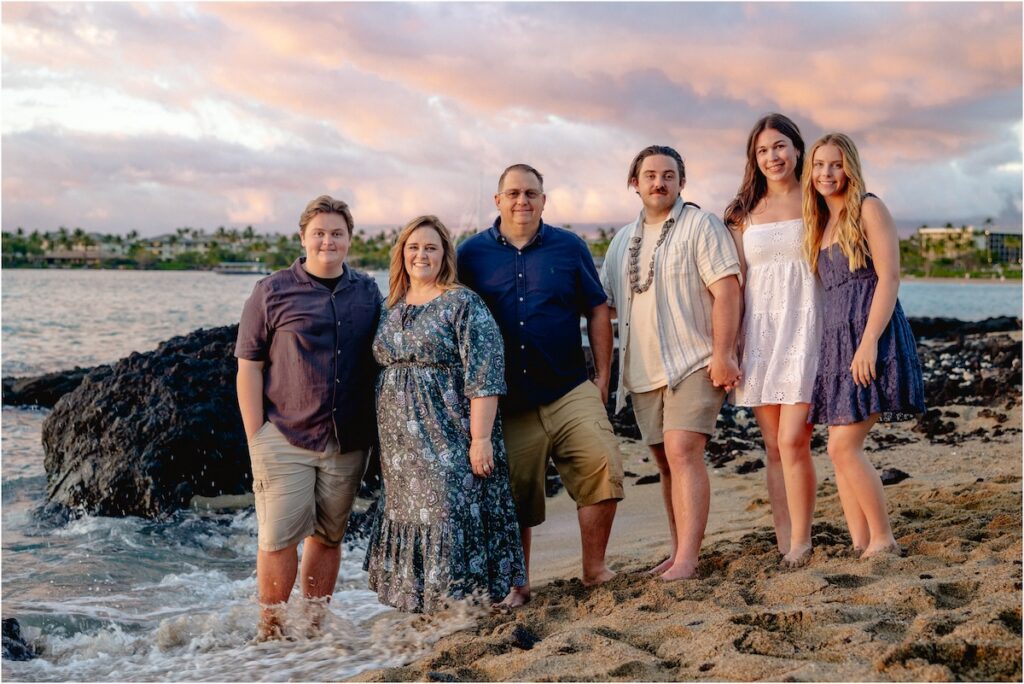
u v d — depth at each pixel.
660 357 5.07
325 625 4.99
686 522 4.94
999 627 3.06
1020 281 137.50
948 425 8.95
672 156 5.11
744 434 10.03
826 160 4.59
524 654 3.69
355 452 5.16
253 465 5.00
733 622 3.57
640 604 4.20
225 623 5.10
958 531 4.82
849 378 4.55
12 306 40.56
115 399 8.66
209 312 37.19
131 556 6.95
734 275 4.96
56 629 5.21
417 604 4.63
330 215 4.98
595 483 5.09
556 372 5.08
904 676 2.88
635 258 5.21
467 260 5.18
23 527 7.80
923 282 134.25
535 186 5.06
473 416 4.71
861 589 3.83
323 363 4.94
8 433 12.12
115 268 188.12
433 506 4.64
